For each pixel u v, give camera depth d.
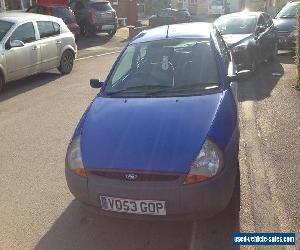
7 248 3.47
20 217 3.93
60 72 11.12
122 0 27.56
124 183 3.21
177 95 4.09
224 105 3.87
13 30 9.14
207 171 3.17
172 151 3.28
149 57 4.71
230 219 3.69
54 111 7.52
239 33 9.81
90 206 3.42
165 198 3.14
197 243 3.40
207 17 41.66
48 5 16.56
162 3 41.31
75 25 17.25
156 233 3.58
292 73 9.63
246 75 4.48
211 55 4.56
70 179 3.47
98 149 3.46
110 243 3.48
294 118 6.30
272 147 5.25
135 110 3.87
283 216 3.71
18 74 9.26
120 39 20.06
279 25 12.64
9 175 4.87
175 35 4.97
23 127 6.66
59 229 3.71
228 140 3.45
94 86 4.88
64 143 5.87
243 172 4.58
